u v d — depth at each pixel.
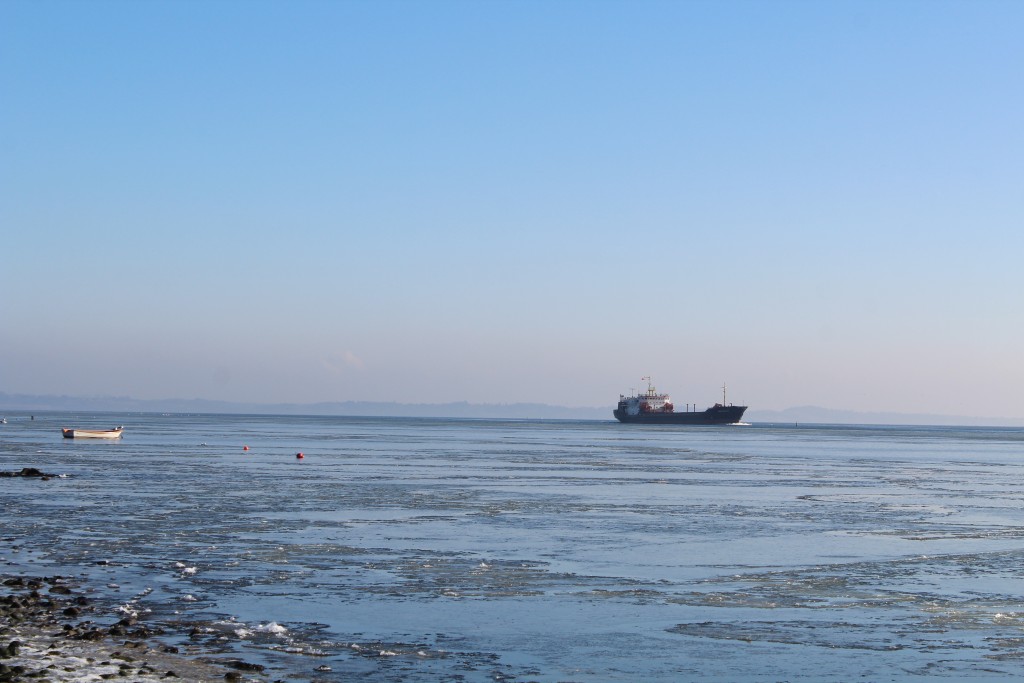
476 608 26.97
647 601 28.06
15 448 114.31
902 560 35.44
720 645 23.27
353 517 47.16
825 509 53.34
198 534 40.50
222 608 26.45
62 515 46.56
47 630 23.08
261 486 64.06
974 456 133.38
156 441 142.88
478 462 96.94
